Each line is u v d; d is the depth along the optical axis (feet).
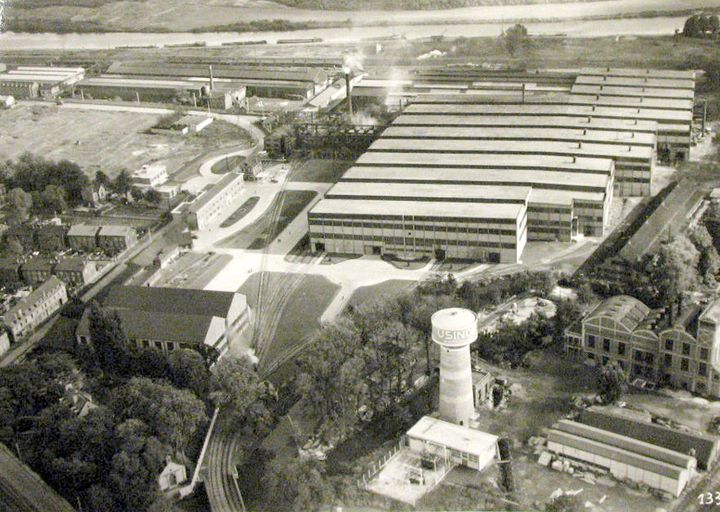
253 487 645.92
